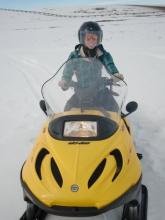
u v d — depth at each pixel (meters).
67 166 2.64
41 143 3.03
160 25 29.06
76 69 3.73
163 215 2.98
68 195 2.41
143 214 2.84
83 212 2.38
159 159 4.17
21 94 8.45
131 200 2.60
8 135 5.39
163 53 14.12
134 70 10.66
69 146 2.82
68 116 3.12
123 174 2.61
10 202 3.35
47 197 2.45
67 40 25.58
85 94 3.50
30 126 5.84
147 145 4.67
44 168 2.72
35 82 9.99
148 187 3.48
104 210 2.38
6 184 3.73
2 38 29.22
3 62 15.36
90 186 2.48
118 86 3.72
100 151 2.76
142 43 19.12
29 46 23.53
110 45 18.94
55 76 3.85
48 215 3.07
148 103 6.88
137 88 8.23
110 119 3.15
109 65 4.32
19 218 3.06
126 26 30.52
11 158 4.45
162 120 5.77
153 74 9.84
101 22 36.34
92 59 3.75
